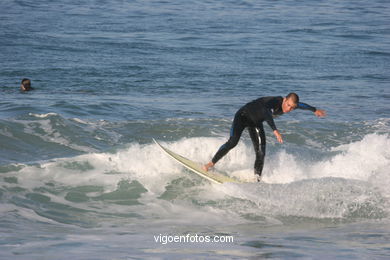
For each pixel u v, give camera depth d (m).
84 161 30.33
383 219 24.72
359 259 16.23
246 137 40.81
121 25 129.88
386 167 31.75
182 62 84.00
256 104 28.41
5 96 54.72
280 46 105.81
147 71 74.88
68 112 46.59
